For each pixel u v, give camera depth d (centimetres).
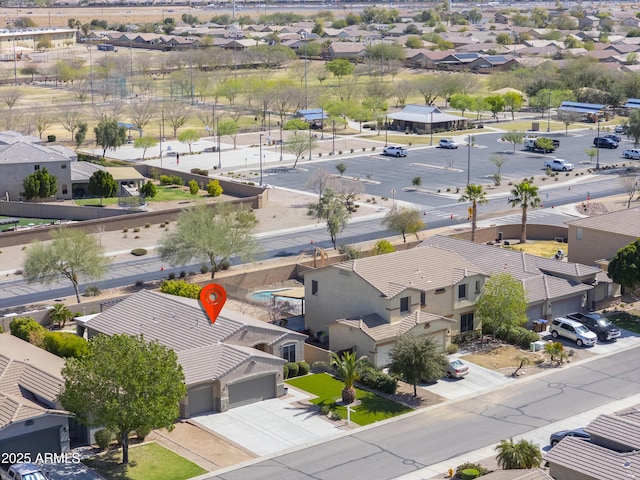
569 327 8450
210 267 10888
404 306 8075
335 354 7600
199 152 18525
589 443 5553
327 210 11756
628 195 14588
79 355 7488
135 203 13662
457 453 6284
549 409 7012
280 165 17238
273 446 6412
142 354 5931
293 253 11612
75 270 9506
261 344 7606
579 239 10500
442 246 10075
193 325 7625
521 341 8388
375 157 18062
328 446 6412
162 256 10350
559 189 15162
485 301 8406
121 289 10219
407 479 5916
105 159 17150
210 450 6344
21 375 6681
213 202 14075
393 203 14200
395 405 7119
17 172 14162
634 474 5241
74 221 13350
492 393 7338
